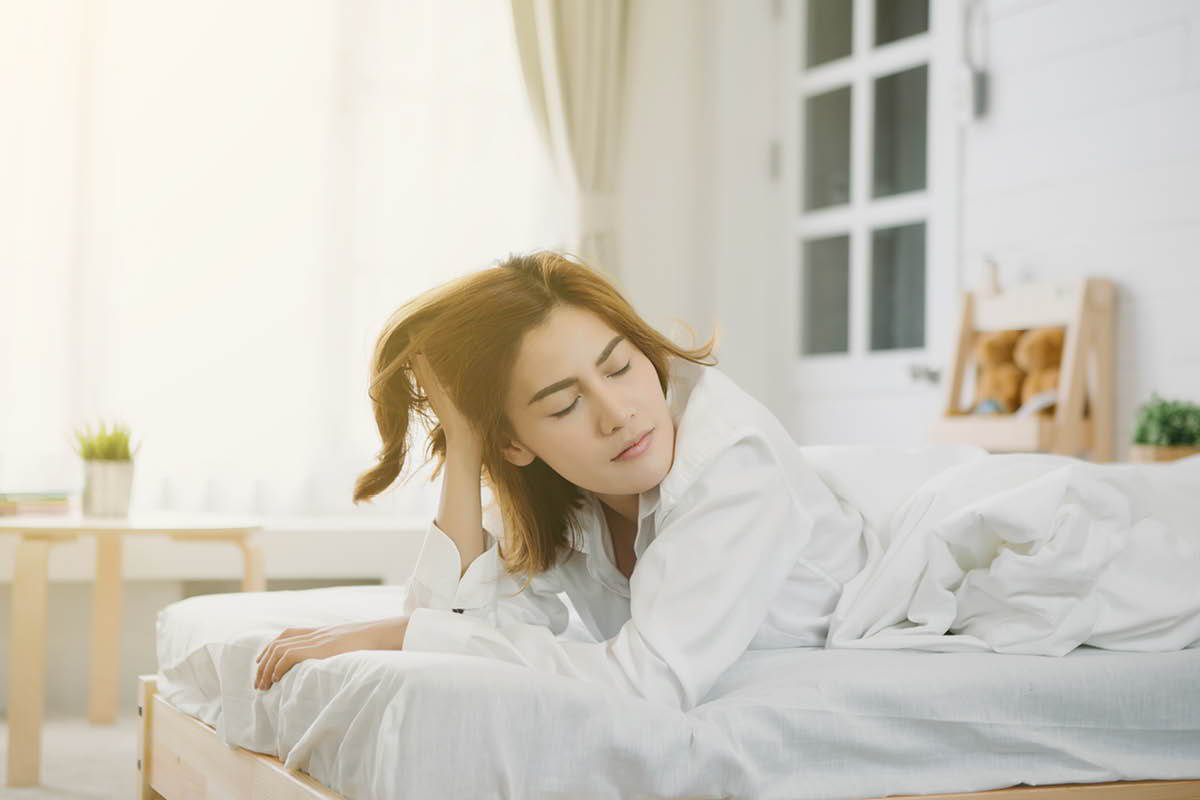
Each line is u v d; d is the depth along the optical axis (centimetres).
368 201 386
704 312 435
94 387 353
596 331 131
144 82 362
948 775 123
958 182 367
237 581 358
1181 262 302
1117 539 144
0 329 343
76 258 353
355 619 157
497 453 141
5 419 343
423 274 391
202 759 154
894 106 393
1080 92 329
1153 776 130
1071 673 130
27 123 347
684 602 124
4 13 345
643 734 109
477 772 104
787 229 432
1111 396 316
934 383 373
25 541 247
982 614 143
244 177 371
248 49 373
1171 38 306
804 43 428
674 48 435
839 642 142
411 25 393
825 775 118
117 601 310
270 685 133
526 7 402
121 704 337
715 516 128
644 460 131
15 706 243
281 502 371
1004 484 150
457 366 133
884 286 396
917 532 147
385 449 147
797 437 427
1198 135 299
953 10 370
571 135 405
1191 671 134
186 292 364
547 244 407
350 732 111
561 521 150
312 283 377
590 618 157
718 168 433
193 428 363
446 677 106
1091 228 325
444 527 142
